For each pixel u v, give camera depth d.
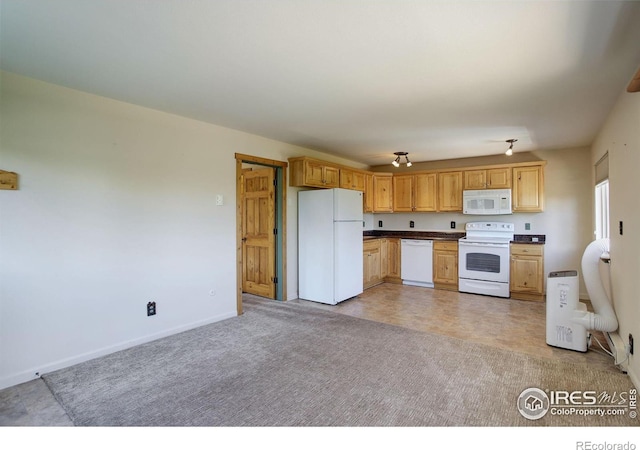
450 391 2.25
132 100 2.93
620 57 2.10
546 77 2.41
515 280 4.86
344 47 2.00
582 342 2.90
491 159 5.51
